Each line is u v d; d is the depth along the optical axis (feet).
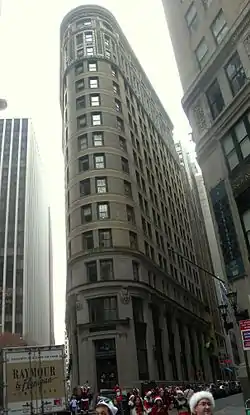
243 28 74.95
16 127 483.92
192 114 86.43
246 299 65.82
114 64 220.84
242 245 68.44
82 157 182.09
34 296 430.61
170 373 160.97
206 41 85.05
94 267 156.76
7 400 65.31
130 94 234.38
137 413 56.70
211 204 77.30
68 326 169.99
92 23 230.89
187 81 89.25
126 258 159.22
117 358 138.51
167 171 272.10
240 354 64.80
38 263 493.77
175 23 96.48
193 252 280.72
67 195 182.39
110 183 174.81
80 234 164.45
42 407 65.87
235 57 76.59
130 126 212.84
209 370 228.02
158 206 220.64
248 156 70.18
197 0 89.04
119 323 143.74
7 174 437.17
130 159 193.47
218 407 99.81
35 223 485.15
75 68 213.46
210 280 341.21
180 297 215.31
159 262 194.29
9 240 395.75
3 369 66.80
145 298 159.02
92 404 111.34
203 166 81.20
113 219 165.99
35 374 67.62
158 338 162.40
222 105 78.79
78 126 192.34
